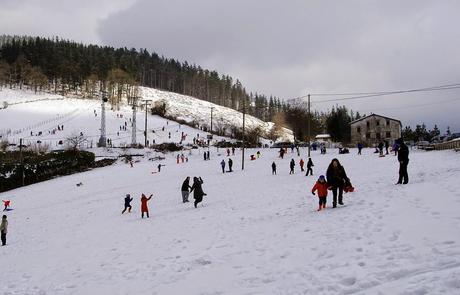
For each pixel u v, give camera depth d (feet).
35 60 527.40
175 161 205.87
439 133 341.00
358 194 58.65
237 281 27.71
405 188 53.31
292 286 24.59
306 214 49.62
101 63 540.52
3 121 323.98
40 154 205.67
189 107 536.83
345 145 250.78
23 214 108.68
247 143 300.40
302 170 128.57
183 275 32.04
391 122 295.69
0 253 61.98
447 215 33.99
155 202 98.12
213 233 48.26
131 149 242.17
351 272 24.91
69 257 48.57
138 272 35.58
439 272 21.16
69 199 127.34
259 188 94.79
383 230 33.45
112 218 81.82
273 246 35.81
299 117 337.72
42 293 34.24
